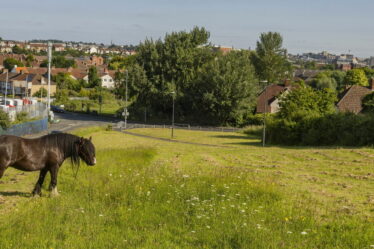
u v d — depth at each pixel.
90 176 16.75
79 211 11.34
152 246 8.74
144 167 19.55
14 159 12.55
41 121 59.44
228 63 88.56
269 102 92.25
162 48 97.06
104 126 72.19
